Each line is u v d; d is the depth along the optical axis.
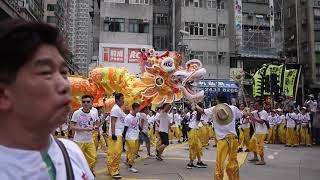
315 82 46.62
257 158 13.18
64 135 10.96
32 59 1.44
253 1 44.53
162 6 44.50
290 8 50.53
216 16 42.50
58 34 1.57
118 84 16.39
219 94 8.05
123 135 10.21
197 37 41.69
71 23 40.50
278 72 24.41
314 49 47.00
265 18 44.56
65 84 1.50
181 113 22.42
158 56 16.08
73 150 1.74
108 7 39.06
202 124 12.80
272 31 44.34
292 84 24.38
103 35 38.69
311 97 25.81
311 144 20.98
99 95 16.58
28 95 1.43
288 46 50.34
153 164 12.05
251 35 43.41
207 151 16.25
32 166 1.48
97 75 16.58
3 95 1.45
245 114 15.06
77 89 15.34
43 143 1.53
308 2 47.94
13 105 1.44
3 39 1.42
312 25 47.50
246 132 15.62
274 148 19.02
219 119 7.86
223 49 42.12
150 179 9.41
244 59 42.91
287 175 10.40
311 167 12.00
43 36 1.49
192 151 11.41
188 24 41.66
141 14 39.50
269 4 44.91
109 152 9.45
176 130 21.09
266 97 24.52
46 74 1.46
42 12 32.94
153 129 18.09
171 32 43.41
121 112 9.49
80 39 40.56
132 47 38.81
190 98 15.22
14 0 21.22
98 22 42.47
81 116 8.24
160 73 15.66
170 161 12.82
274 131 21.78
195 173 10.36
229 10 43.38
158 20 44.34
